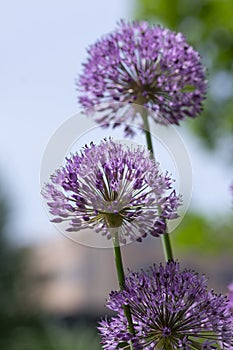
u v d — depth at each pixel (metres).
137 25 0.84
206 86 0.85
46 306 7.29
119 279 0.67
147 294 0.67
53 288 7.55
